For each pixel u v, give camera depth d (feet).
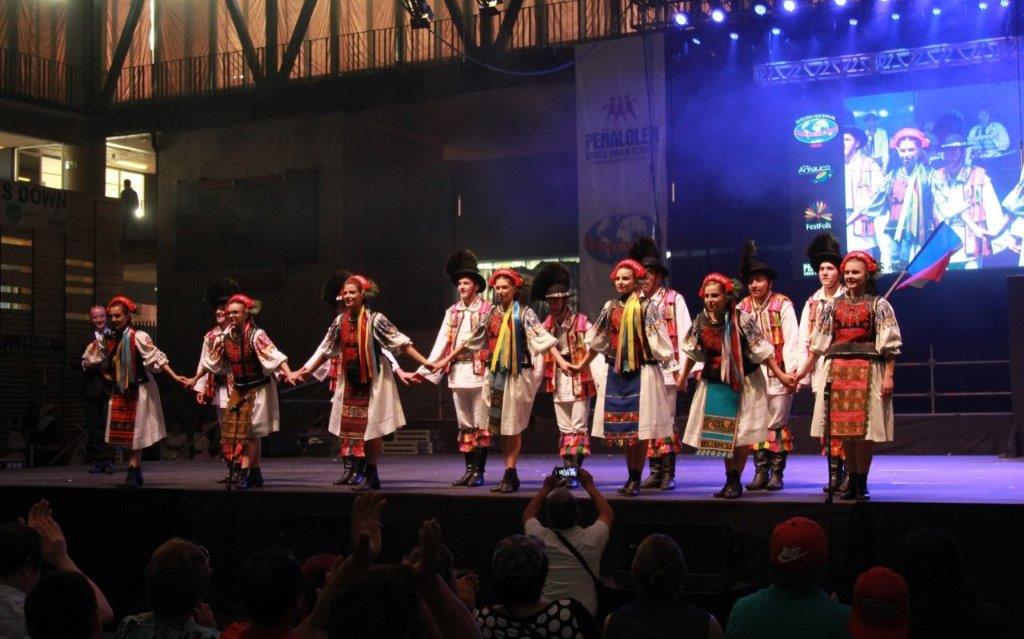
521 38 59.26
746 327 21.90
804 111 48.39
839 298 21.84
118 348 26.94
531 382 24.11
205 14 65.51
